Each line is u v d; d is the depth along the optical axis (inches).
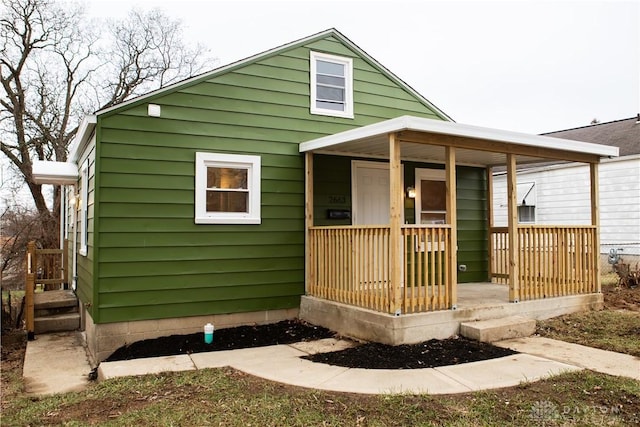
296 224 300.2
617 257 464.8
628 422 132.2
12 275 545.0
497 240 377.7
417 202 351.6
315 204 309.4
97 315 241.6
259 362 203.5
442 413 140.6
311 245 295.9
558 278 287.1
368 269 239.9
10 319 348.5
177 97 267.3
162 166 261.0
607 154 305.9
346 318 251.0
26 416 150.2
